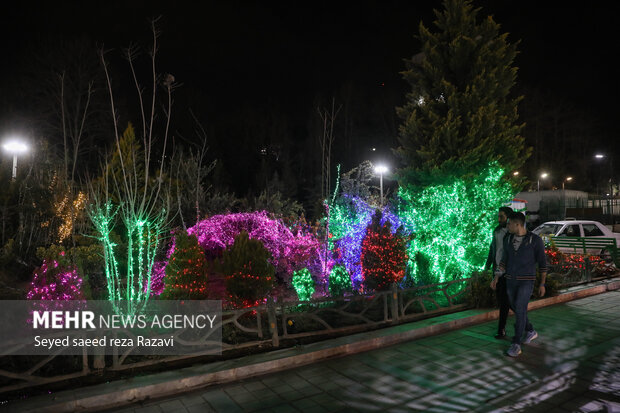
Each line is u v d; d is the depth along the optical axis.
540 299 7.52
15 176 12.31
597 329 6.07
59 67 22.34
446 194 8.61
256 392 4.14
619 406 3.79
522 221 5.27
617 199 37.03
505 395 4.02
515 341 5.07
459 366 4.74
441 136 8.89
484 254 8.61
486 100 8.97
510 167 9.23
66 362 4.46
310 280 8.36
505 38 9.10
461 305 6.92
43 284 5.11
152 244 9.59
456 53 8.87
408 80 9.94
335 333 5.69
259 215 11.16
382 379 4.41
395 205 10.90
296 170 43.50
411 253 8.85
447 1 9.16
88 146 19.97
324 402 3.92
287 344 5.24
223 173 29.61
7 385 4.00
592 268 9.87
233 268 6.06
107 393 3.87
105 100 23.30
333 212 10.59
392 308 6.16
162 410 3.79
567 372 4.54
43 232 12.30
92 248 9.63
